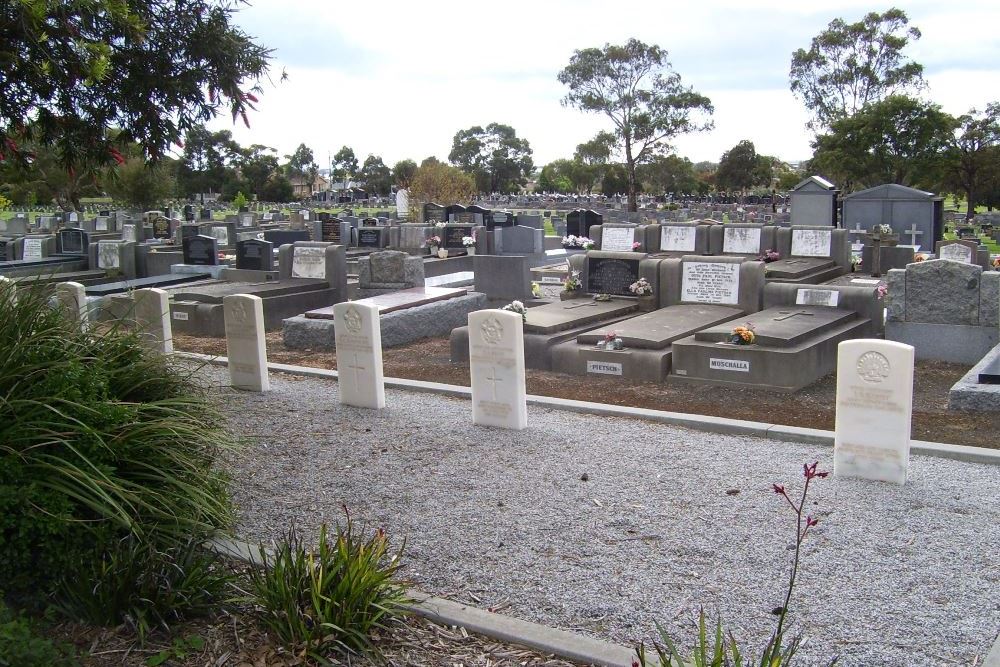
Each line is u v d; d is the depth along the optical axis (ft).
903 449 21.86
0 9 22.22
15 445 15.43
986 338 38.50
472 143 370.53
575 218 89.92
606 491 21.83
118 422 16.48
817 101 188.65
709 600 15.83
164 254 71.56
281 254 57.57
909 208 83.66
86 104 27.43
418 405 31.73
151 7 26.48
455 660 13.87
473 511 20.65
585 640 14.25
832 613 15.21
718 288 43.11
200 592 15.05
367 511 20.80
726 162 294.66
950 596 15.78
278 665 13.47
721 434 27.20
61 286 38.37
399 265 55.93
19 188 170.40
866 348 22.00
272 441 26.89
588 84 209.87
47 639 13.94
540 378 36.96
